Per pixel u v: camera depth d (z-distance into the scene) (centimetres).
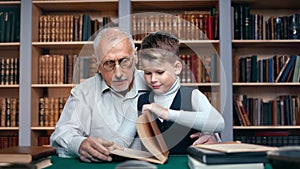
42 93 316
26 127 291
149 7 312
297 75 291
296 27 291
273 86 317
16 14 303
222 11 287
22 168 79
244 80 295
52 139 136
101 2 297
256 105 293
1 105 298
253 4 309
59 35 298
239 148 94
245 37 293
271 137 286
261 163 90
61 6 310
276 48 321
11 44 298
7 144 299
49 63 300
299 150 79
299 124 290
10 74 299
